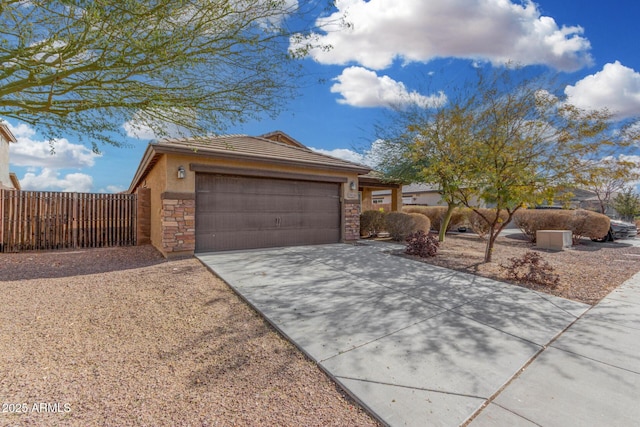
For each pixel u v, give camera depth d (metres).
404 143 13.21
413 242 9.25
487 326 4.20
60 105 3.87
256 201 9.50
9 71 3.32
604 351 3.54
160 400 2.54
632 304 5.28
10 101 3.57
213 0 3.53
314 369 3.08
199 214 8.59
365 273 6.88
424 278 6.59
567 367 3.17
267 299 4.96
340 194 11.39
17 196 9.00
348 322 4.19
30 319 3.92
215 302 4.82
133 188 16.17
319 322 4.16
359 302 5.00
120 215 10.48
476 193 8.44
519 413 2.45
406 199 28.81
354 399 2.62
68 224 9.70
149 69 3.83
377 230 13.34
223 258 7.98
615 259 9.66
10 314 4.03
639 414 2.44
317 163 10.22
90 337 3.56
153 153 8.09
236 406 2.50
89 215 10.02
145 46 3.28
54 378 2.76
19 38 3.10
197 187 8.55
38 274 6.22
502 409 2.50
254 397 2.62
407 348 3.50
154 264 7.26
